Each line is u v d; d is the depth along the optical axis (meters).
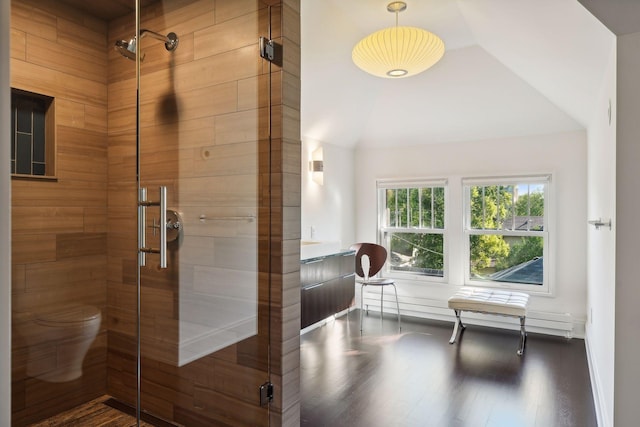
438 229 4.67
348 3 2.85
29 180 2.02
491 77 3.71
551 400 2.57
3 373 0.73
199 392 2.04
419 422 2.32
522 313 3.48
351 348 3.56
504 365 3.16
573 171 3.93
